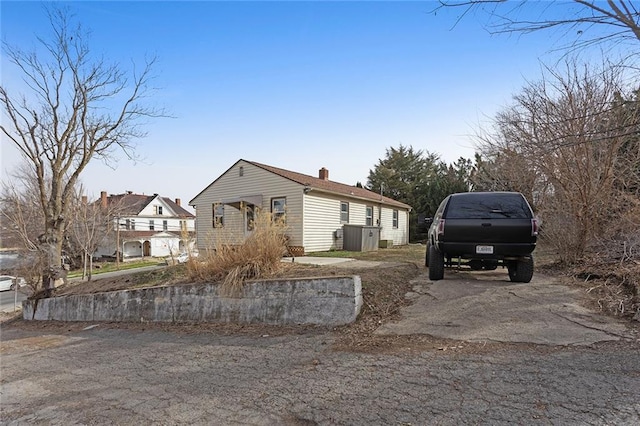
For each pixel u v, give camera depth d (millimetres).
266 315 6496
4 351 6887
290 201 15383
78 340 7164
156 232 38312
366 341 4801
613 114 7125
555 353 3846
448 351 4133
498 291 6281
